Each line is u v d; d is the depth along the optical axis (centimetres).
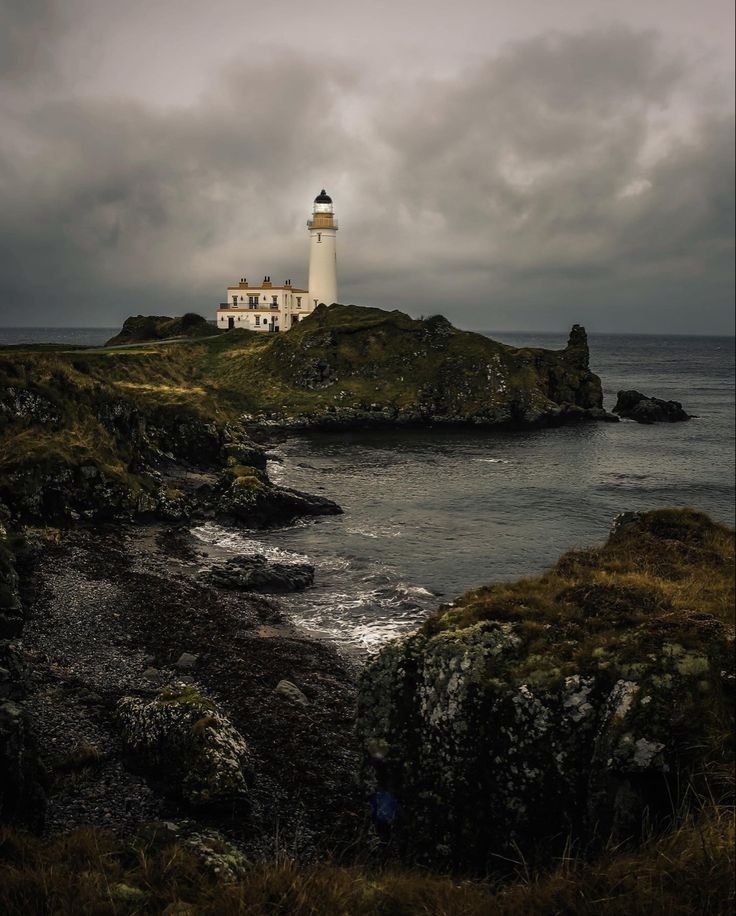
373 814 1406
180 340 13162
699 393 15550
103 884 879
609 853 891
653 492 6278
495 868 1194
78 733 1917
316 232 15100
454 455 8075
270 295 14500
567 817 1167
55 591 3225
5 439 4791
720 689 1146
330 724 2166
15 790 1362
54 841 1096
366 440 9112
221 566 3834
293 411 10069
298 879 816
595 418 10912
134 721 1856
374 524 5091
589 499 5972
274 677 2505
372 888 824
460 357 11081
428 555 4350
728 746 1053
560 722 1227
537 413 10512
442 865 1254
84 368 6072
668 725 1107
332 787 1788
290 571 3756
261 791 1736
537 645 1371
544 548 4525
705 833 772
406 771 1372
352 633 3072
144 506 4809
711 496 6153
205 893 859
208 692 2341
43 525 4297
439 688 1378
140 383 8062
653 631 1297
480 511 5519
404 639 1523
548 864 1113
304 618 3244
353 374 11138
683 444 8944
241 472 5553
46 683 2248
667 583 1873
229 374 11544
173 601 3266
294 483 6456
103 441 5253
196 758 1661
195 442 6494
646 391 15912
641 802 1070
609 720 1160
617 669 1237
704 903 649
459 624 1504
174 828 1244
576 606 1566
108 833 1231
